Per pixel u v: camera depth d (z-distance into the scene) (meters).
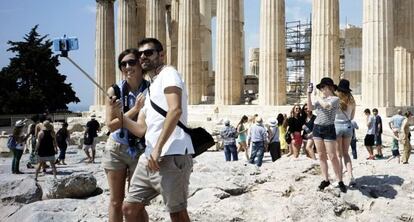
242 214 9.33
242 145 22.62
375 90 29.81
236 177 11.31
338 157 10.40
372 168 12.52
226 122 20.80
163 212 9.36
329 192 9.82
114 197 7.04
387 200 9.41
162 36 48.25
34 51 76.81
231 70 39.16
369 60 30.12
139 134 6.54
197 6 44.28
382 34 29.83
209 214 9.22
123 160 6.94
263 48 36.41
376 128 21.05
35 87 74.69
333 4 33.28
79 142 33.62
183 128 5.85
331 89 10.02
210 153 26.92
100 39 50.50
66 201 10.59
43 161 18.64
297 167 12.16
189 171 5.86
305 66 54.31
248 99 43.75
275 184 10.62
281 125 22.34
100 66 50.31
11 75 74.62
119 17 49.34
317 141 10.08
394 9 35.53
